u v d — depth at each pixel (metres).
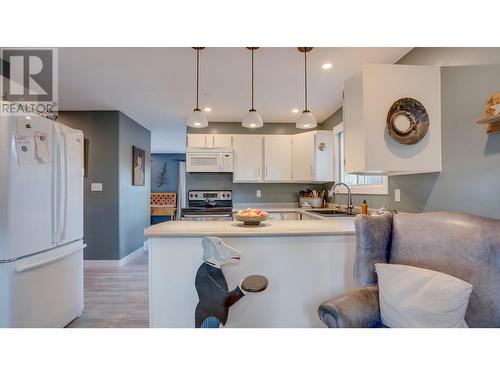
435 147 1.95
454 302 1.16
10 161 1.74
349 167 2.15
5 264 1.72
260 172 4.46
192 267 1.81
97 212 4.12
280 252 1.87
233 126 4.70
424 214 1.56
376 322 1.36
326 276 1.90
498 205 1.51
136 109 4.03
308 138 4.27
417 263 1.45
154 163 8.64
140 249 5.06
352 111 2.11
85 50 2.30
